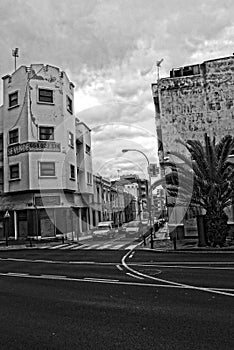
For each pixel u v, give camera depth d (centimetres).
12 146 2502
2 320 518
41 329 470
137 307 570
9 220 2452
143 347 394
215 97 2084
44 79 2530
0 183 2573
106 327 470
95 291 714
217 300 603
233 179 1545
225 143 1573
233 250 1413
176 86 2138
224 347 386
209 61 2120
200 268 994
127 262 1188
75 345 407
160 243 1775
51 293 712
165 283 774
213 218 1549
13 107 2538
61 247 1861
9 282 873
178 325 468
